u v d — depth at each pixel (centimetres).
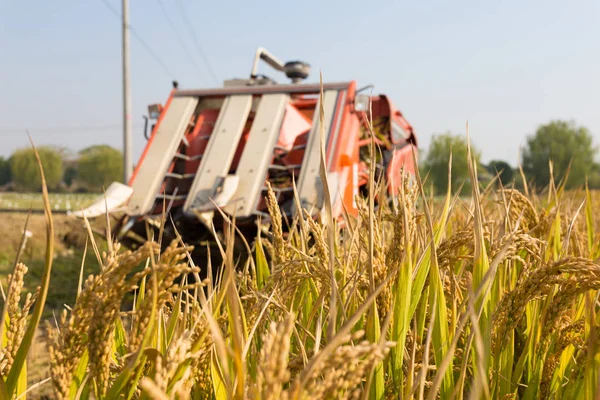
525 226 245
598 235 255
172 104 889
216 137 828
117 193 775
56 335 114
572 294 152
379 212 161
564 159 8238
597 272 132
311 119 890
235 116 846
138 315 112
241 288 211
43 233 1334
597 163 8775
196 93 902
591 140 8681
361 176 845
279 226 197
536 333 171
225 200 721
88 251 1087
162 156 828
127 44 2088
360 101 816
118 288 107
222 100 905
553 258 239
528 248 183
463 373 137
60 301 696
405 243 149
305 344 178
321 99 123
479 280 153
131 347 113
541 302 177
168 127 861
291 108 855
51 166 10912
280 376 78
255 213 713
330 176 712
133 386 116
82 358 124
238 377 93
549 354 166
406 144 1085
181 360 104
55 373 108
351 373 90
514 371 170
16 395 126
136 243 789
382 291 149
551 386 166
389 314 108
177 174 842
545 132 8731
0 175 12450
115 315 109
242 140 862
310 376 87
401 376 145
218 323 158
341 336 91
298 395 82
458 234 166
